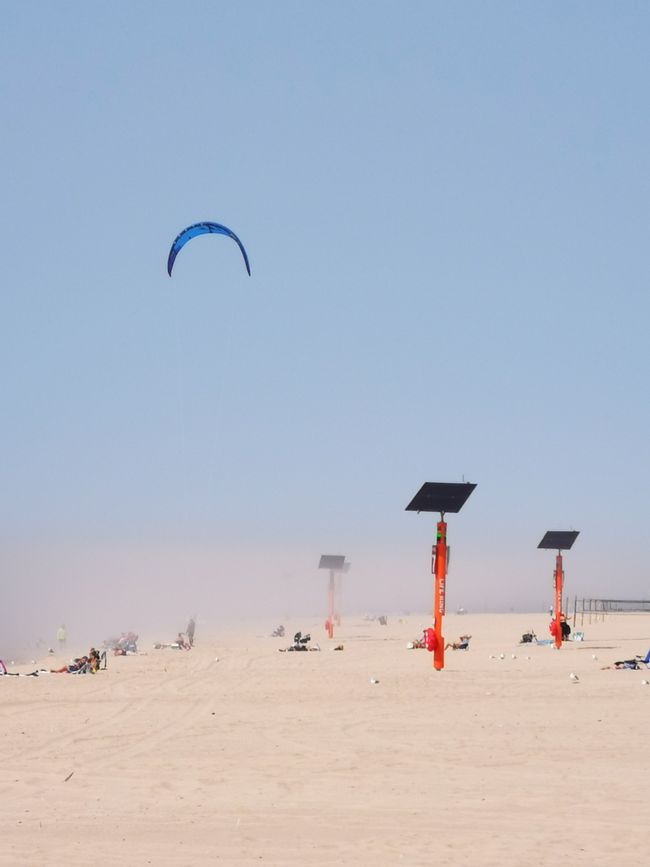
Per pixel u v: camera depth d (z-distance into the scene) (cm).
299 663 4934
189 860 1448
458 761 2200
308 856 1467
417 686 3647
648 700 3183
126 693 3541
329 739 2509
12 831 1622
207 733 2627
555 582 5934
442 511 4378
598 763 2159
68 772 2111
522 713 2922
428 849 1502
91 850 1503
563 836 1570
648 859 1442
